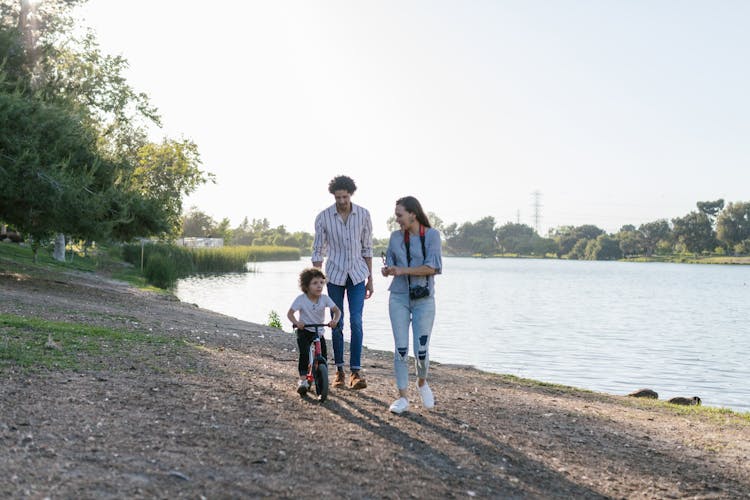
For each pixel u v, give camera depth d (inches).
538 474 201.3
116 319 484.4
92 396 231.3
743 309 1620.3
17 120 721.6
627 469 216.8
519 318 1234.6
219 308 1142.3
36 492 147.1
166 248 2245.3
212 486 161.6
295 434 210.7
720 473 220.1
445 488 178.7
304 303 268.1
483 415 273.4
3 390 226.7
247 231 7588.6
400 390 259.0
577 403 346.6
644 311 1504.7
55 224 756.6
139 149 1651.1
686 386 594.9
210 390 260.1
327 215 291.3
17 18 912.9
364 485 173.5
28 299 539.8
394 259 259.8
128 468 167.3
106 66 1407.5
